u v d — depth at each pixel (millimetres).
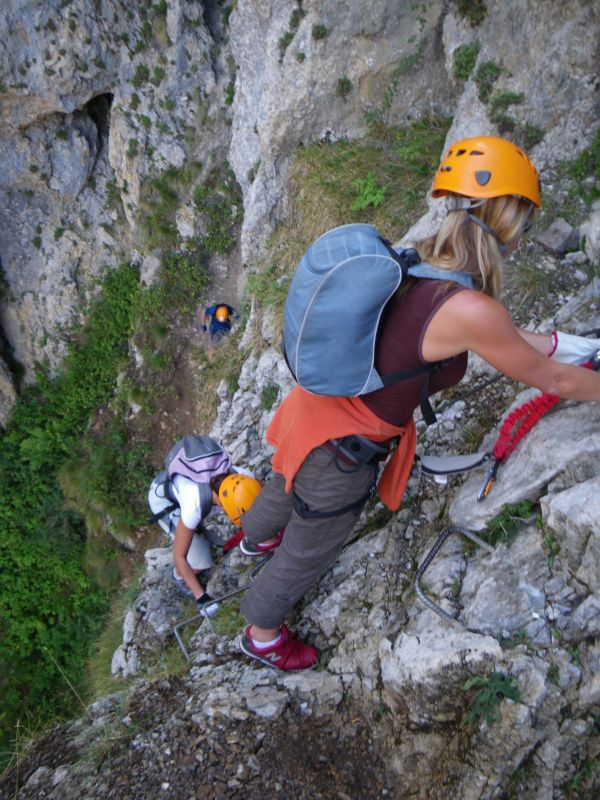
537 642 2467
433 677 2564
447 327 1927
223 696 2996
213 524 4578
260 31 7129
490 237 1941
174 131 10008
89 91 9945
